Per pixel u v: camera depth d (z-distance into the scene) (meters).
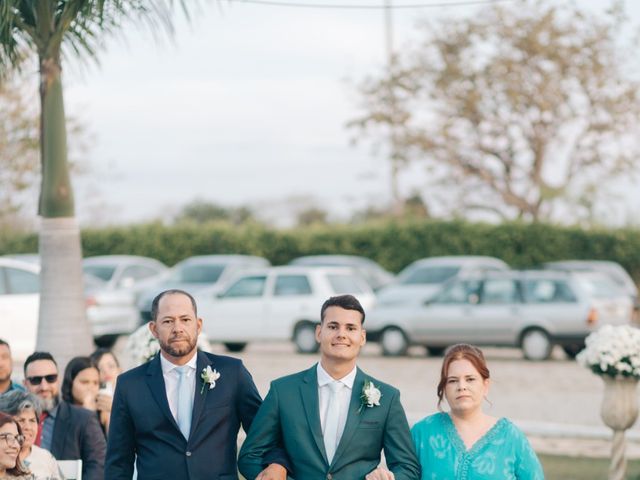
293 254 38.72
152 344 9.56
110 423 6.39
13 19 10.23
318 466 6.13
